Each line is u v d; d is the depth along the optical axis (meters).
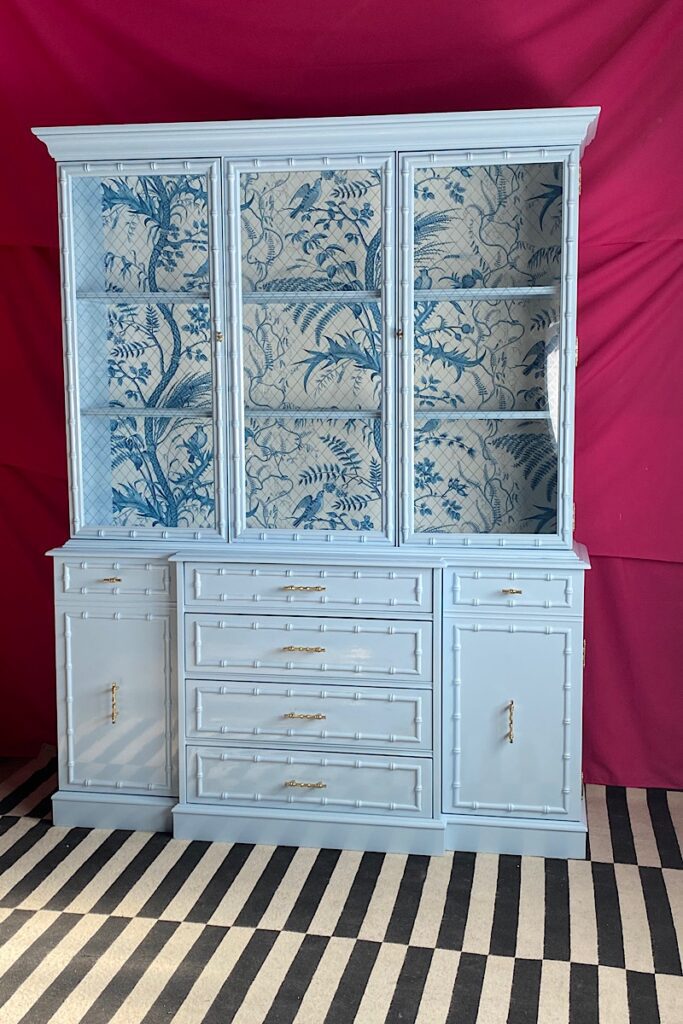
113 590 3.10
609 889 2.78
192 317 3.06
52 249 3.54
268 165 2.93
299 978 2.40
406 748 2.97
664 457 3.31
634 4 3.14
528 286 2.90
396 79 3.31
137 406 3.12
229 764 3.06
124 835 3.12
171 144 2.95
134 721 3.13
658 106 3.17
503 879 2.84
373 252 2.94
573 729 2.94
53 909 2.69
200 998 2.33
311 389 3.02
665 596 3.38
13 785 3.49
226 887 2.80
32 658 3.76
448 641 2.96
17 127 3.50
